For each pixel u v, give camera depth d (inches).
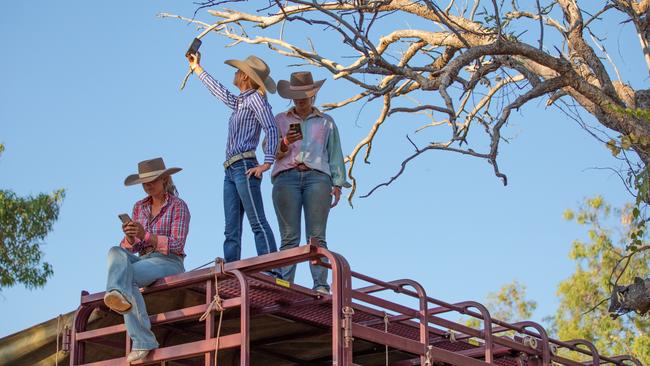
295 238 427.5
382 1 482.3
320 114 442.3
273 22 613.3
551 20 607.2
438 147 484.4
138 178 393.4
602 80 553.9
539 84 521.0
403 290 379.2
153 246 372.8
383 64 482.6
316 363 466.3
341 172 440.5
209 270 352.8
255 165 409.7
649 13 579.2
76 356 380.2
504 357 446.6
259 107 408.8
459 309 406.9
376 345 444.1
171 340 421.4
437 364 408.8
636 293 524.4
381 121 645.3
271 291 370.6
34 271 753.0
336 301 339.6
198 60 430.9
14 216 749.9
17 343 399.9
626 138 525.3
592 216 1094.4
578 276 1093.1
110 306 357.7
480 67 517.3
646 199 517.3
